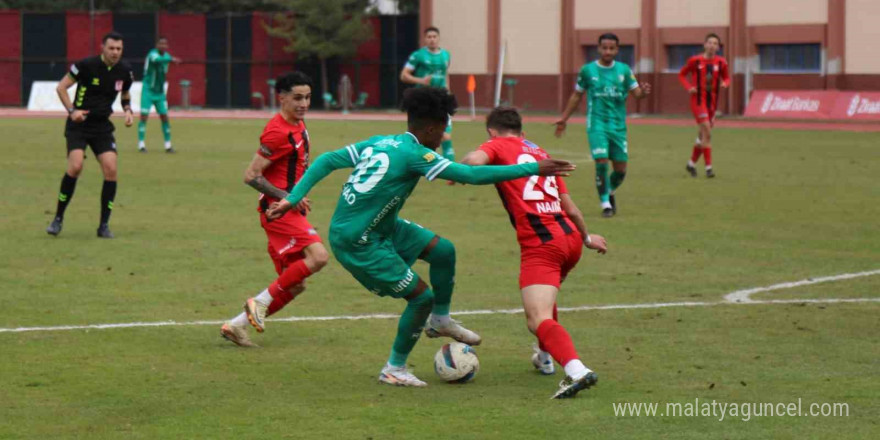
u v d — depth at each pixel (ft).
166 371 36.63
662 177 102.73
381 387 34.96
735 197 87.40
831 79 203.31
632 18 224.74
